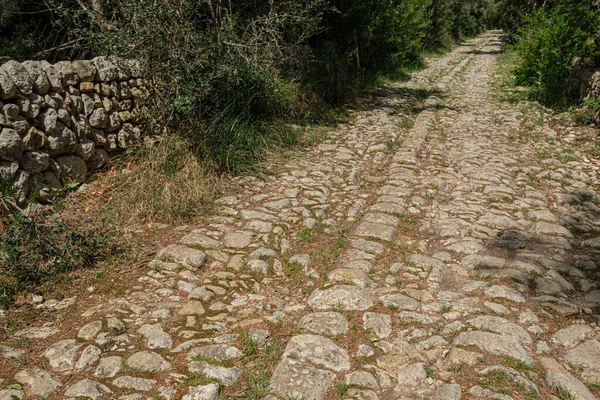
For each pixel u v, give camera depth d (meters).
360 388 2.73
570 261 4.25
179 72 5.95
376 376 2.83
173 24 5.91
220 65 6.34
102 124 5.30
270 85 7.23
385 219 5.02
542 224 4.89
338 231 4.80
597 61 9.95
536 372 2.88
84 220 4.55
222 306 3.53
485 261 4.21
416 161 6.95
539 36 12.09
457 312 3.47
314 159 7.01
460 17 34.56
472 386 2.73
